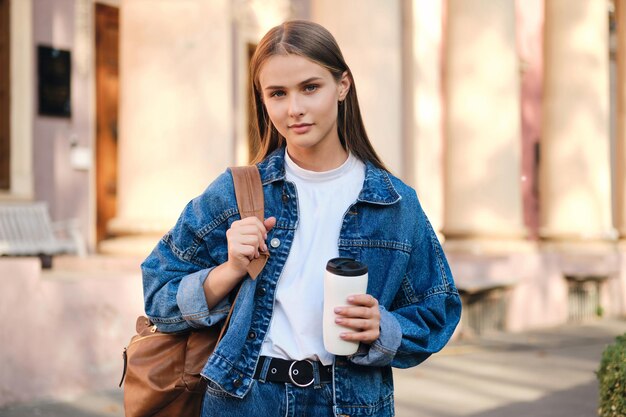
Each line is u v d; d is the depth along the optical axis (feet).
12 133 31.27
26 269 19.35
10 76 31.32
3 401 18.85
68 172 33.35
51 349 19.75
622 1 49.98
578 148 43.11
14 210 30.50
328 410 6.79
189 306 6.93
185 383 7.19
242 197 7.11
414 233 7.18
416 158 44.50
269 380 6.77
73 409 18.83
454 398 21.54
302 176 7.18
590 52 43.24
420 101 44.73
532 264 37.29
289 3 41.75
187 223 7.16
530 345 31.35
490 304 34.99
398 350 6.85
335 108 6.97
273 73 6.80
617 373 13.32
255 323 6.85
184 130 22.97
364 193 7.06
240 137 38.99
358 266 6.61
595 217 43.19
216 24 23.12
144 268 7.29
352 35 28.76
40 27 32.45
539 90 59.88
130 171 23.56
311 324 6.80
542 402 21.13
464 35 36.37
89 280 20.58
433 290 7.16
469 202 36.35
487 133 36.22
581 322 39.68
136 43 23.32
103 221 35.40
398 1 29.50
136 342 7.47
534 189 59.36
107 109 35.73
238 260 6.73
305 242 7.00
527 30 58.70
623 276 43.98
